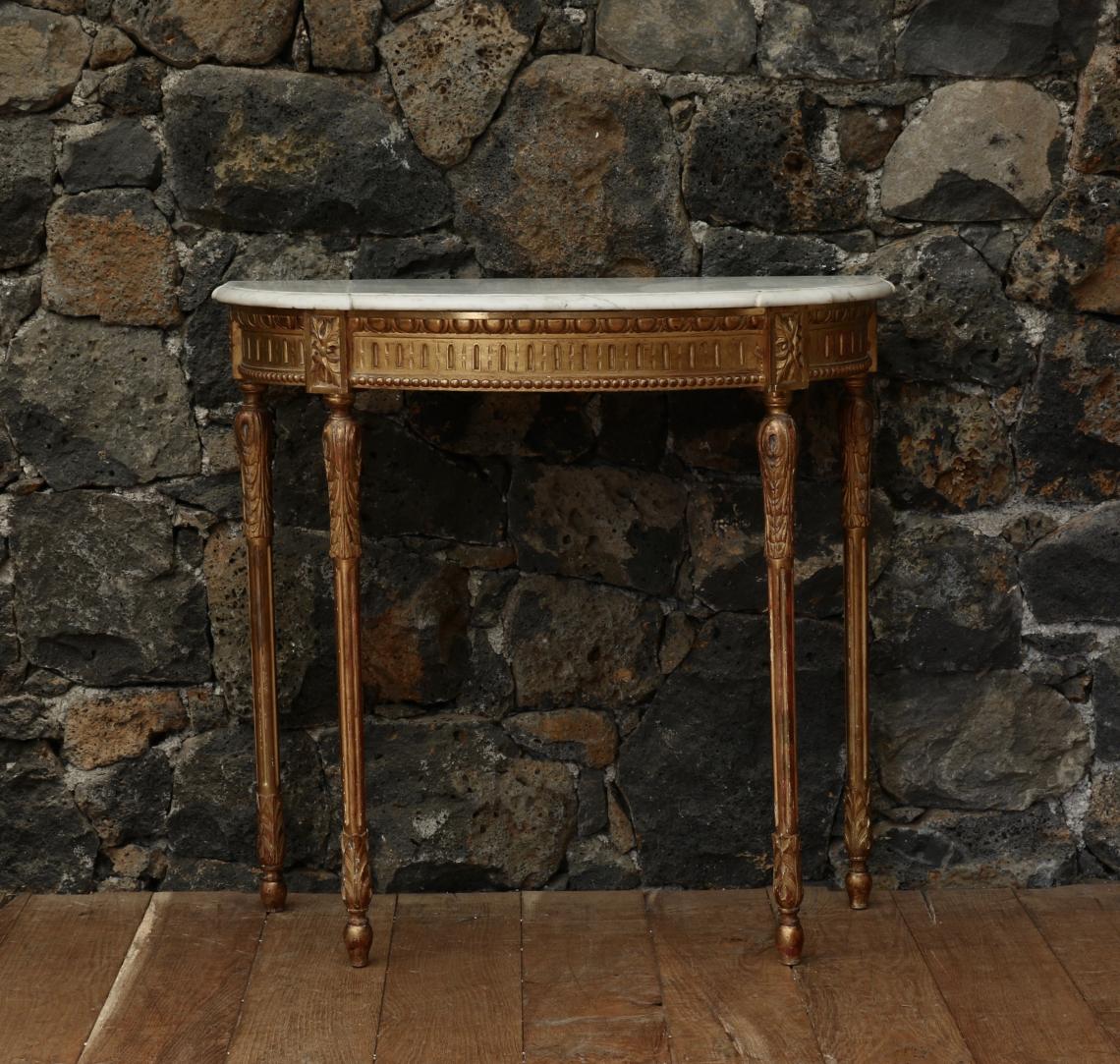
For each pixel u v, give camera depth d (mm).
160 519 2605
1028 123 2512
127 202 2533
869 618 2631
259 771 2559
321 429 2600
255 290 2262
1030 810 2674
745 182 2535
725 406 2576
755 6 2496
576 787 2682
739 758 2662
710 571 2615
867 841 2572
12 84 2498
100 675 2645
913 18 2488
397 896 2670
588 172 2533
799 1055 2107
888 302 2547
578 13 2512
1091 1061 2078
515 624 2641
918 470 2594
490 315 2104
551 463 2607
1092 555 2605
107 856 2699
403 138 2531
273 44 2510
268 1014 2242
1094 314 2557
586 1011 2242
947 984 2309
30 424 2582
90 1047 2152
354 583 2273
